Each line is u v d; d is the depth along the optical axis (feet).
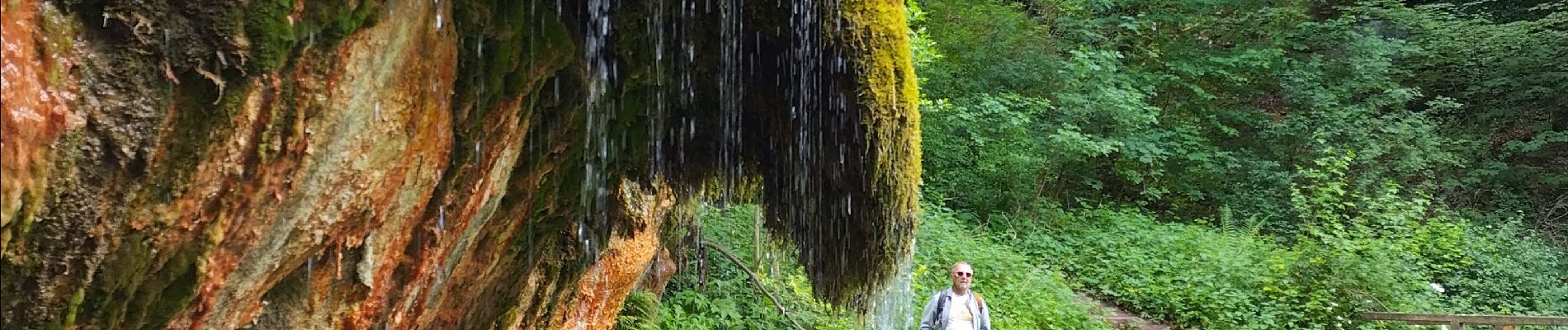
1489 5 50.11
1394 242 31.27
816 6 8.14
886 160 9.06
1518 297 32.96
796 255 11.94
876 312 10.94
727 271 22.26
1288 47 45.34
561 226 9.44
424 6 5.17
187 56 4.01
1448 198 42.52
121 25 3.81
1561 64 43.75
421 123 5.49
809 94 8.67
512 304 9.53
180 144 4.12
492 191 7.02
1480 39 45.55
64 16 3.65
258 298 5.44
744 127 9.38
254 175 4.53
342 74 4.67
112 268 4.18
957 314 16.56
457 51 5.66
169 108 4.04
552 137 7.48
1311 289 27.66
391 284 6.60
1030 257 32.63
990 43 37.01
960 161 37.24
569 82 7.16
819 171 9.28
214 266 4.76
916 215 10.43
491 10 5.80
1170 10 42.24
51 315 4.09
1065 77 37.24
